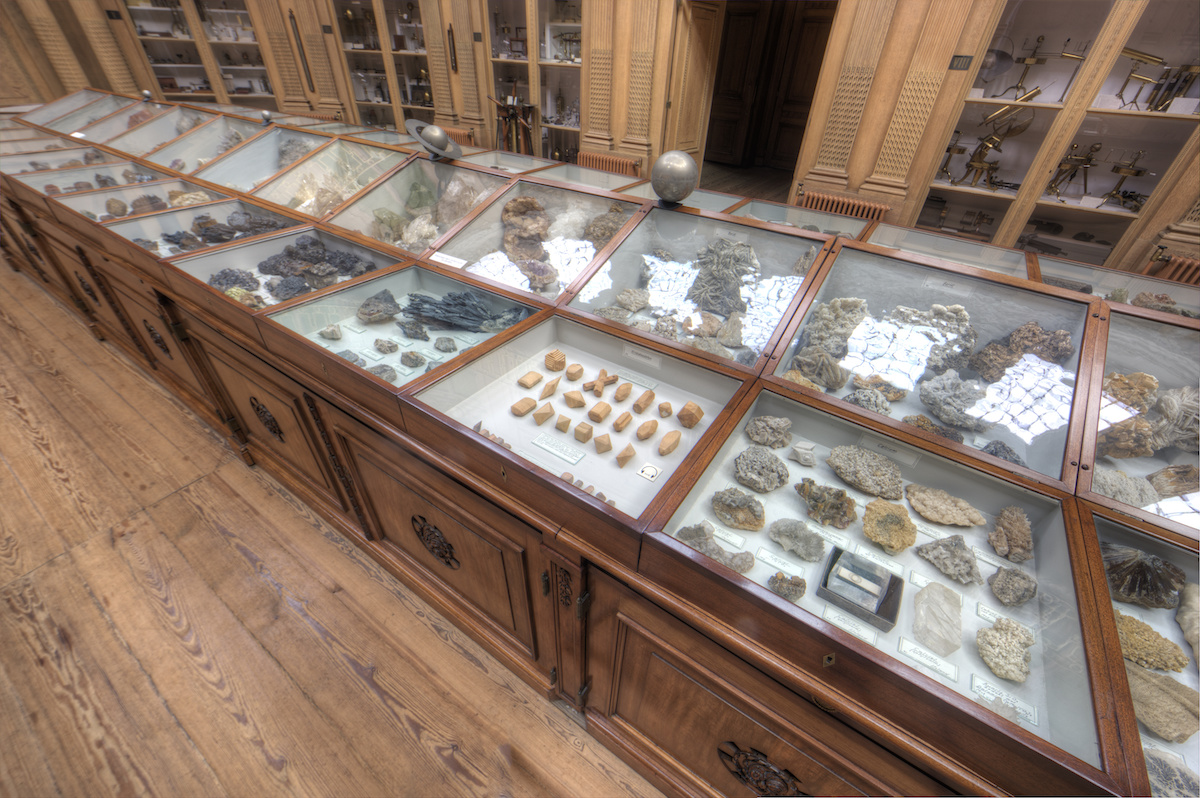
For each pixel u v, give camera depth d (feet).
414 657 6.19
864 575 3.40
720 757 4.39
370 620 6.56
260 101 27.86
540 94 19.60
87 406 9.98
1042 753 2.34
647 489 3.87
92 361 11.24
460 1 19.19
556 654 5.25
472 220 7.21
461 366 4.95
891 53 12.42
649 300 5.77
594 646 4.74
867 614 3.16
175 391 10.07
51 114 16.35
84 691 5.74
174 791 5.02
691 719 4.35
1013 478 3.68
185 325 7.48
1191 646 2.85
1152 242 11.18
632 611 3.99
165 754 5.27
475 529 4.89
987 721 2.47
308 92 26.43
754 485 3.98
